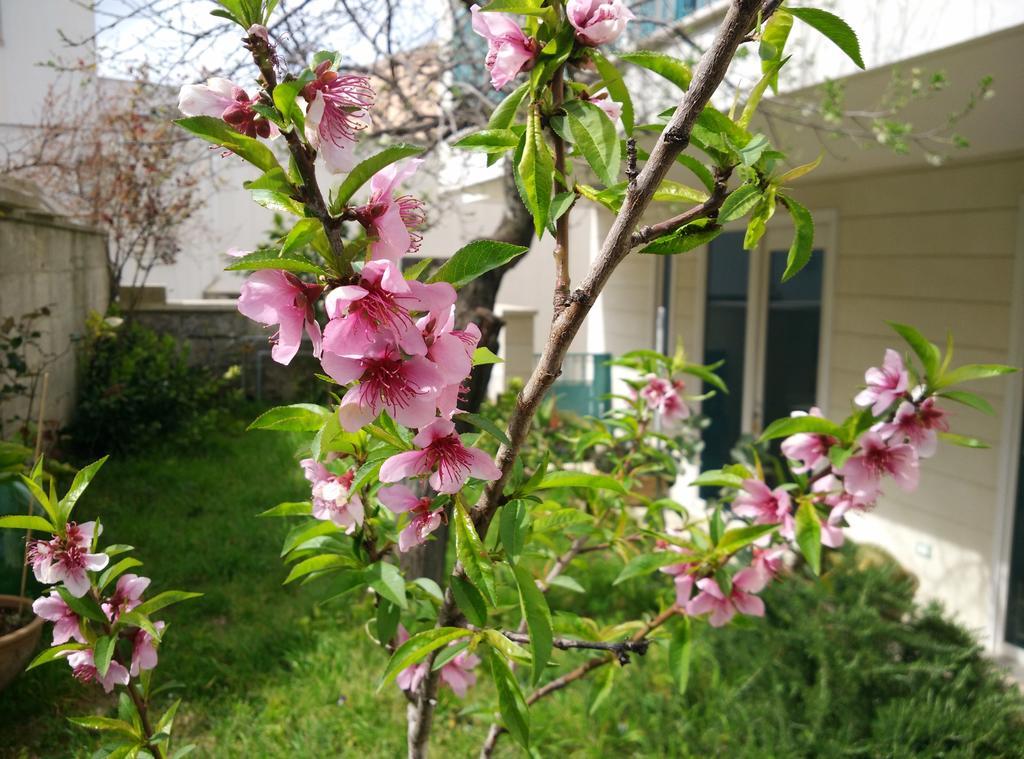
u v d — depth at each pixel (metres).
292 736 3.09
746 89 3.35
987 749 2.77
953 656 3.05
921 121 3.70
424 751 1.51
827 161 4.57
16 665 2.82
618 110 1.21
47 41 8.22
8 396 4.62
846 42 1.00
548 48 1.04
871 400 1.82
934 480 4.47
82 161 7.74
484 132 1.15
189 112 0.93
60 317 6.22
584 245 11.47
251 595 4.25
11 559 3.15
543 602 1.18
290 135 0.86
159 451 6.93
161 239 8.74
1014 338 3.99
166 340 7.68
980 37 2.41
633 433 2.67
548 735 3.17
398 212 0.93
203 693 3.36
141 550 4.68
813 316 5.37
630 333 7.66
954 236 4.30
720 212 1.03
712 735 3.13
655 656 3.75
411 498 1.22
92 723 1.62
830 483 1.90
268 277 0.90
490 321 3.46
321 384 8.77
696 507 6.43
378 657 3.66
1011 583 4.09
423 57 4.36
